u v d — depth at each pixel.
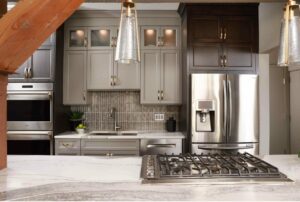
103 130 3.90
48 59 3.31
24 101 3.27
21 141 3.26
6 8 1.45
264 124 3.71
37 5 1.09
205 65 3.26
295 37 1.16
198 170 1.28
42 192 1.04
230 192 1.03
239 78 3.16
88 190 1.06
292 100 4.85
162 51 3.61
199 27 3.27
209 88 3.14
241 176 1.20
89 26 3.62
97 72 3.62
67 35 3.62
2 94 1.39
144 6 3.41
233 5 3.26
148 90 3.61
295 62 1.17
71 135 3.35
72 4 1.18
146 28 3.61
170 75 3.61
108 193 1.03
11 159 1.67
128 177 1.25
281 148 4.93
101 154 3.29
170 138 3.27
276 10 3.29
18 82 3.29
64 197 0.98
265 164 1.40
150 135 3.38
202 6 3.26
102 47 3.62
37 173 1.33
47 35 1.28
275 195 0.99
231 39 3.27
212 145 3.12
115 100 3.92
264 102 3.72
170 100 3.60
